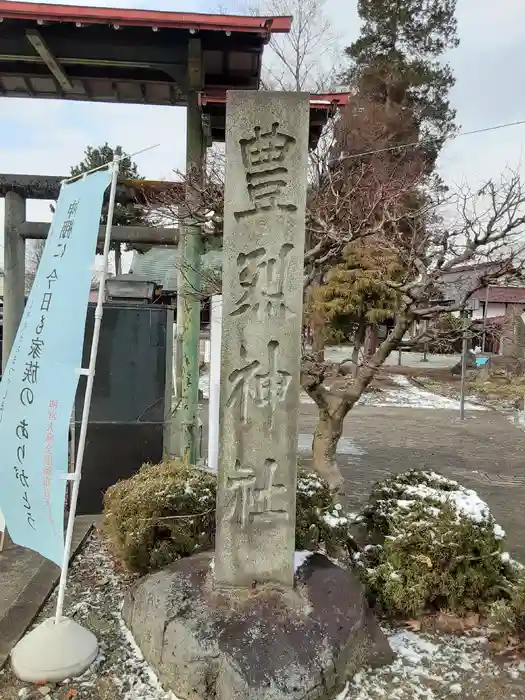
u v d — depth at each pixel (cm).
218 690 261
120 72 580
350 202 514
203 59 505
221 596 309
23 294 564
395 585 345
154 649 297
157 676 292
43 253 347
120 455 561
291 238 304
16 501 325
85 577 407
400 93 1638
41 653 292
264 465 314
